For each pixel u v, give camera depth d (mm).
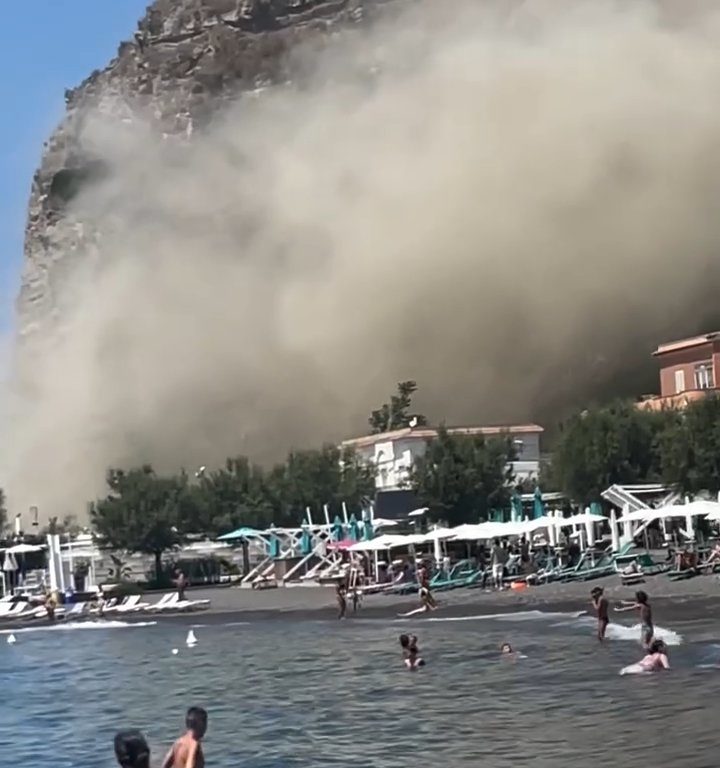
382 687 37844
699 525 77312
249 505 120188
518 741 26281
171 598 84938
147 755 15234
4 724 36438
